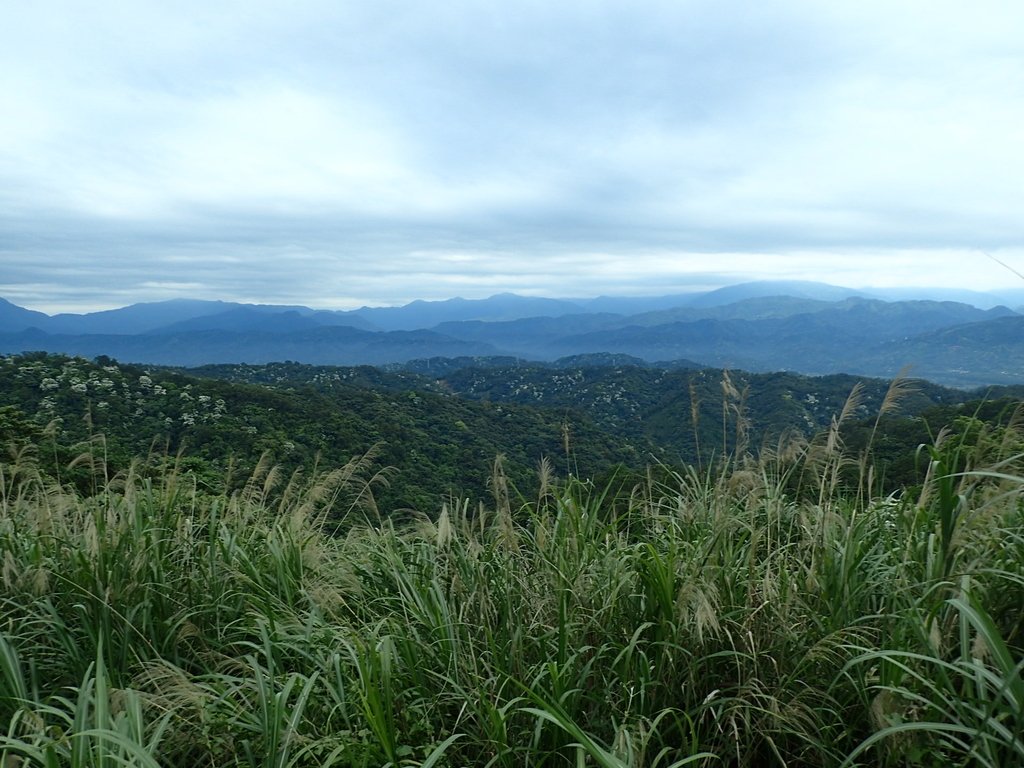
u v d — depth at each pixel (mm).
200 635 3861
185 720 2854
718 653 2908
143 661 3486
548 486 4438
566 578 3582
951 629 2746
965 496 2889
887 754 2512
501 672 2969
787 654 3098
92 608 3818
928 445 3629
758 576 3422
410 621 3523
